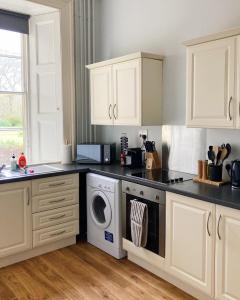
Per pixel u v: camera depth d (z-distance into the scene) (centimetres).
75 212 344
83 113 398
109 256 320
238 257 206
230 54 228
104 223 323
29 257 317
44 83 380
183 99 306
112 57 387
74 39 381
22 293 255
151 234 274
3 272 289
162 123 329
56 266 300
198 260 232
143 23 342
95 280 274
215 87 239
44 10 363
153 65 315
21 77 383
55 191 325
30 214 308
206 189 240
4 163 374
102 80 353
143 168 339
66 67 375
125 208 298
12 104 378
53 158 386
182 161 311
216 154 266
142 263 296
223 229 213
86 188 347
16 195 296
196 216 231
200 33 287
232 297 213
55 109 379
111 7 381
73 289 261
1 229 289
